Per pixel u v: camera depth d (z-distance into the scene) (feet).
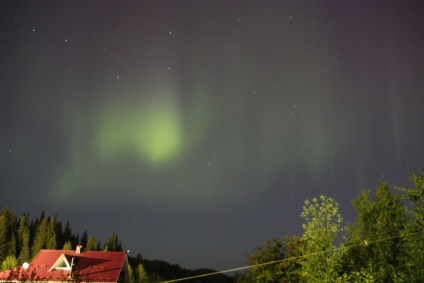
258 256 72.23
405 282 51.75
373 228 70.03
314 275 51.85
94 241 211.82
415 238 51.29
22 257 183.93
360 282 51.19
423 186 52.60
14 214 204.33
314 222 53.21
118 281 113.70
